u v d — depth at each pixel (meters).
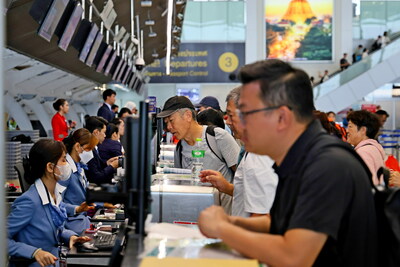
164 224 1.77
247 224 1.68
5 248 1.41
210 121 4.92
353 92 19.55
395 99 21.20
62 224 3.25
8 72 6.93
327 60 22.83
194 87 23.09
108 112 9.24
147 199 1.64
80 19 5.07
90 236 3.29
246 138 1.48
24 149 5.91
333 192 1.33
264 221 1.71
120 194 1.63
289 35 22.77
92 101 13.05
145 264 1.28
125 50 11.17
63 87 9.82
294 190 1.44
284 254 1.31
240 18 22.75
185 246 1.47
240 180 2.71
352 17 22.67
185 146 3.97
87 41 5.77
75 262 2.93
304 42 22.81
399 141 16.52
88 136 4.27
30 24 5.07
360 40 23.12
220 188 2.91
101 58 7.93
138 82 19.08
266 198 2.37
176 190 2.67
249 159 2.45
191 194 2.61
